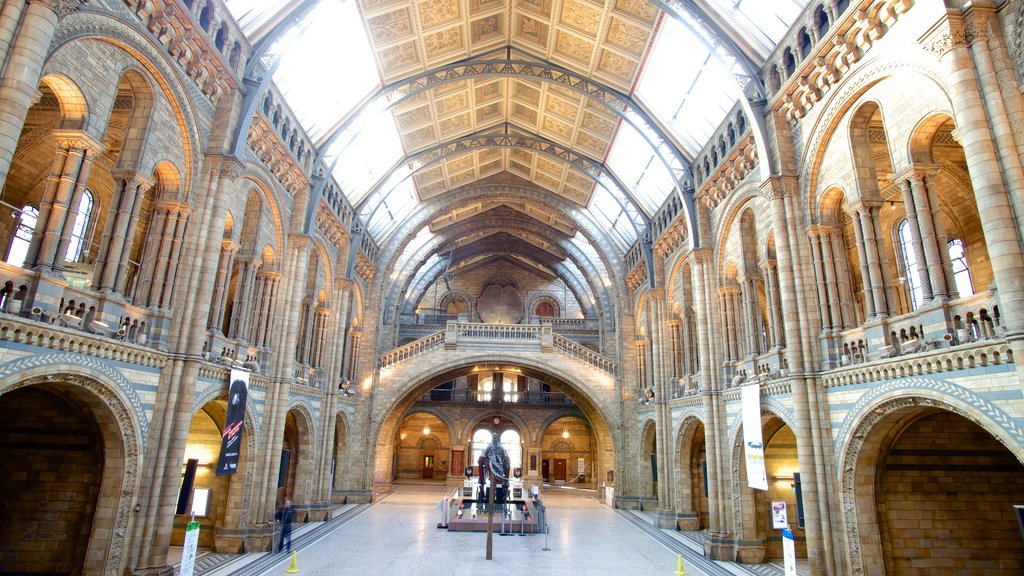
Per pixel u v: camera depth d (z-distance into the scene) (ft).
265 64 59.06
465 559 63.52
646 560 65.62
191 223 50.52
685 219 83.71
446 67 83.20
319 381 90.12
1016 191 31.91
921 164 40.93
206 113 52.39
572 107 92.68
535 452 154.92
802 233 54.34
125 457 42.78
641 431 110.52
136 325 44.60
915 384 39.34
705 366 75.10
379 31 69.67
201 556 59.62
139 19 42.37
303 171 73.41
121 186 43.29
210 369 52.37
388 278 122.01
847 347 48.96
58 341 35.32
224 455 53.31
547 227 142.72
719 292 74.84
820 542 47.65
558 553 68.54
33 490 46.24
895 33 42.06
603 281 139.54
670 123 80.12
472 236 156.35
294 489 85.87
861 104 47.39
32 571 44.50
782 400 55.93
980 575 48.42
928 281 40.40
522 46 83.66
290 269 72.90
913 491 50.21
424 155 104.22
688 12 60.08
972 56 35.04
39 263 35.29
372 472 111.65
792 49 54.75
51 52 34.14
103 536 41.60
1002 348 32.37
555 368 116.37
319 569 56.90
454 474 153.89
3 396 47.98
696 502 89.15
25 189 65.77
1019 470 50.88
